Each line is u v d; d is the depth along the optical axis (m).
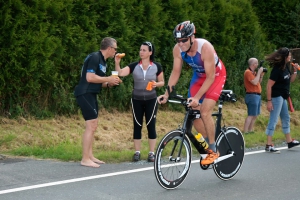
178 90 12.38
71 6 10.05
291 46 18.14
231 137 6.73
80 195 5.69
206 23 13.20
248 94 11.04
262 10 17.94
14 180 6.21
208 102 6.11
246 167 7.57
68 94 10.34
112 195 5.75
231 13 14.07
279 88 9.05
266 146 9.05
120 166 7.34
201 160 6.20
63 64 10.23
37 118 9.79
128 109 11.63
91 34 10.45
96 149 8.81
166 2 12.46
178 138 5.99
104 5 10.68
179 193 5.95
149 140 7.93
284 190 6.26
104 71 7.35
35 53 9.39
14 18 9.20
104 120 10.53
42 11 9.62
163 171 5.92
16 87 9.46
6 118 9.47
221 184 6.48
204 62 5.93
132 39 11.34
